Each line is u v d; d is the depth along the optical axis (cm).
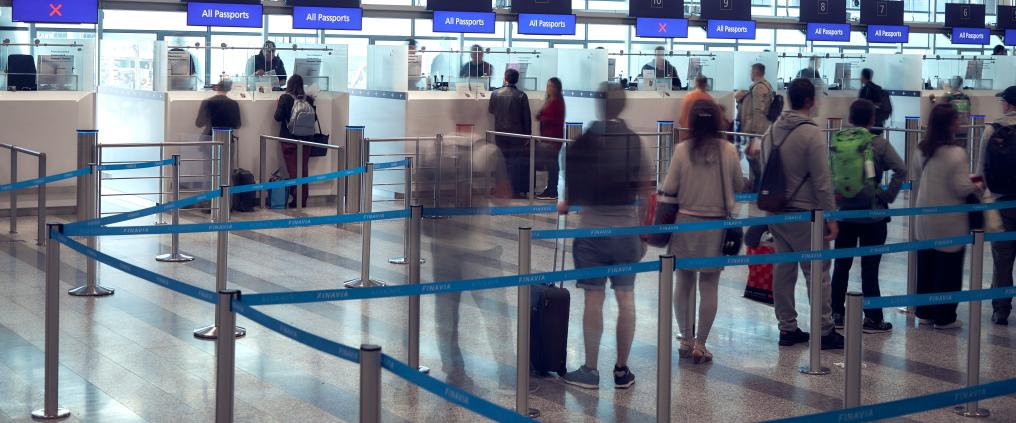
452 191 1120
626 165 496
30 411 473
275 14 1382
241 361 558
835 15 1755
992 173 640
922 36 2138
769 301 613
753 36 1678
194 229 525
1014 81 1719
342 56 1256
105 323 640
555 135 1274
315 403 490
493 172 836
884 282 782
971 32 1928
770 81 1573
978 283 470
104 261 429
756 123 1351
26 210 1098
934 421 470
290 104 1177
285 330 322
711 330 639
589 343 518
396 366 295
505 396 501
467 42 1761
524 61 1455
